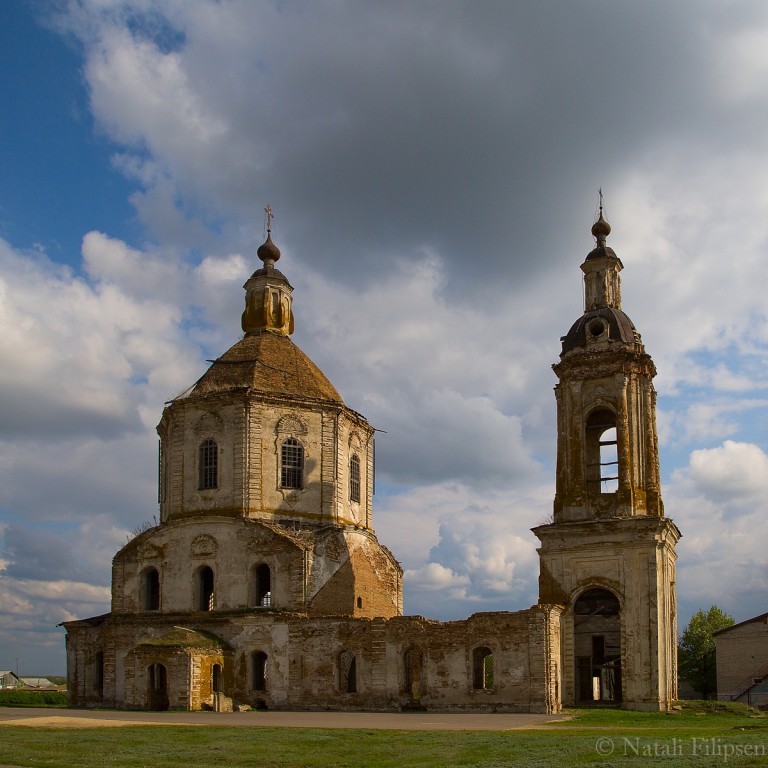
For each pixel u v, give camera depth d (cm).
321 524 6000
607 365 5591
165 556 5975
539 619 4938
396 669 5197
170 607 5881
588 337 5709
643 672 5062
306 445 6094
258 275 6894
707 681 9556
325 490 6075
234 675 5500
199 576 5891
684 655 9938
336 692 5291
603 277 5956
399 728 3666
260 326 6788
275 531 5700
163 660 5250
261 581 5906
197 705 5200
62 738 3194
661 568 5247
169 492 6141
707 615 10238
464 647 5078
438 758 2653
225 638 5591
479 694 4991
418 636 5191
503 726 3819
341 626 5375
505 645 4991
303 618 5456
